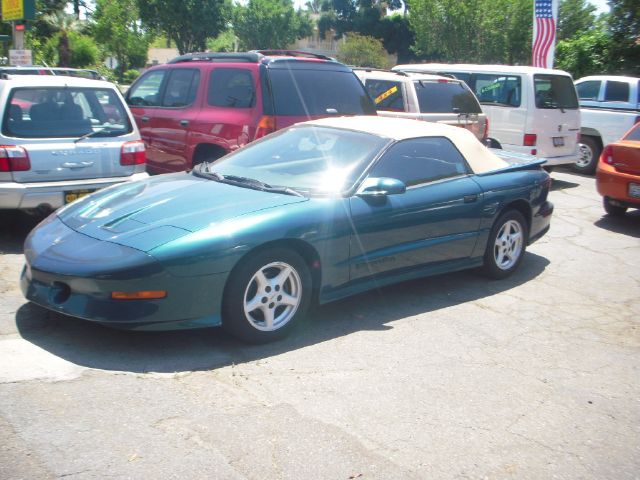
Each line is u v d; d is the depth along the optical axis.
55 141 6.60
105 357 4.13
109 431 3.28
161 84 9.12
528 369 4.38
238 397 3.72
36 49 31.36
